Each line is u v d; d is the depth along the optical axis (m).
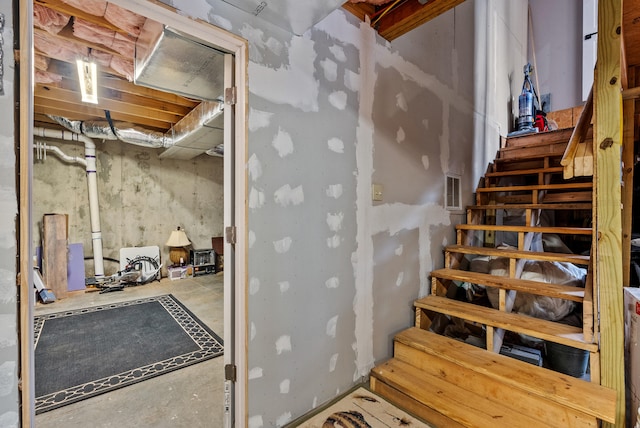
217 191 6.38
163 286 4.95
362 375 2.13
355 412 1.82
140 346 2.81
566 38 5.07
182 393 2.11
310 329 1.81
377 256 2.22
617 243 1.62
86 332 3.12
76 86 3.14
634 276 2.31
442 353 1.96
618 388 1.60
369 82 2.14
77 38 2.11
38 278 4.12
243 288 1.53
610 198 1.65
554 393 1.55
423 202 2.65
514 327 1.91
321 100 1.84
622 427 1.56
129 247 5.39
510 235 3.71
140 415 1.88
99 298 4.28
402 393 1.88
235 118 1.54
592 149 1.74
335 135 1.92
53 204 4.74
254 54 1.53
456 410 1.67
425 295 2.67
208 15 1.37
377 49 2.20
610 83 1.65
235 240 1.55
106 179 5.21
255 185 1.55
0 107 0.91
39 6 1.81
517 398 1.67
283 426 1.69
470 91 3.36
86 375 2.32
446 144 2.95
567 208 2.60
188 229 6.03
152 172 5.64
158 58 1.75
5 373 0.92
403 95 2.43
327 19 1.87
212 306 3.94
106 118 4.14
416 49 2.56
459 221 3.14
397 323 2.39
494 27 3.94
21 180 0.94
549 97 5.20
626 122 2.08
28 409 0.96
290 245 1.71
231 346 1.59
